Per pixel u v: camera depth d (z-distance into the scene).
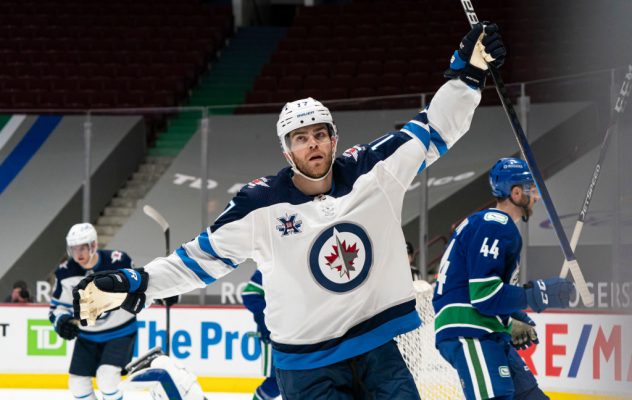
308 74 16.98
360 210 3.29
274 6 22.73
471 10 3.54
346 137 10.44
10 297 11.47
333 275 3.26
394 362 3.32
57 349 10.25
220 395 9.62
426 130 3.47
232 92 17.45
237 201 3.34
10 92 16.64
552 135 9.57
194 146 11.66
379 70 16.67
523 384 4.66
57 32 18.86
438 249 10.44
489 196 10.30
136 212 11.31
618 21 15.66
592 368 7.97
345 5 18.92
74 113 12.32
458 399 6.48
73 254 7.35
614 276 7.97
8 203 11.81
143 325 10.10
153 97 16.52
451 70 3.55
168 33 18.84
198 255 3.37
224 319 9.92
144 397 9.48
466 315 4.51
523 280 9.00
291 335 3.32
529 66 15.60
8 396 9.67
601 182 8.79
